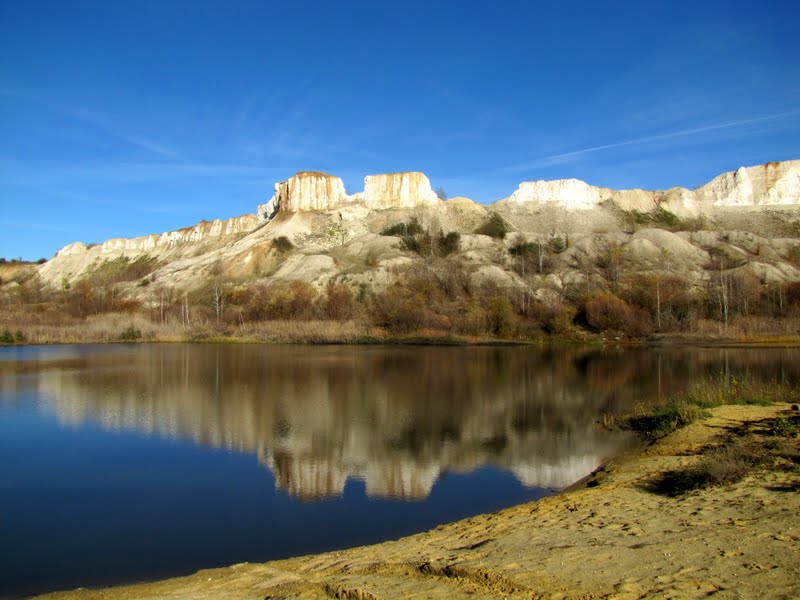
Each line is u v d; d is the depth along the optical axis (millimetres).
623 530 9586
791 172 146500
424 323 69125
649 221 136500
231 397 30078
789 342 60469
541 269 90812
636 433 20844
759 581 6898
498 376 37594
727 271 83312
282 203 141500
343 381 35625
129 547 11828
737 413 20266
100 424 23859
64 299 101250
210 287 97312
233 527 12828
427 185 142875
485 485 15516
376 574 8742
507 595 7184
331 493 15148
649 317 68188
